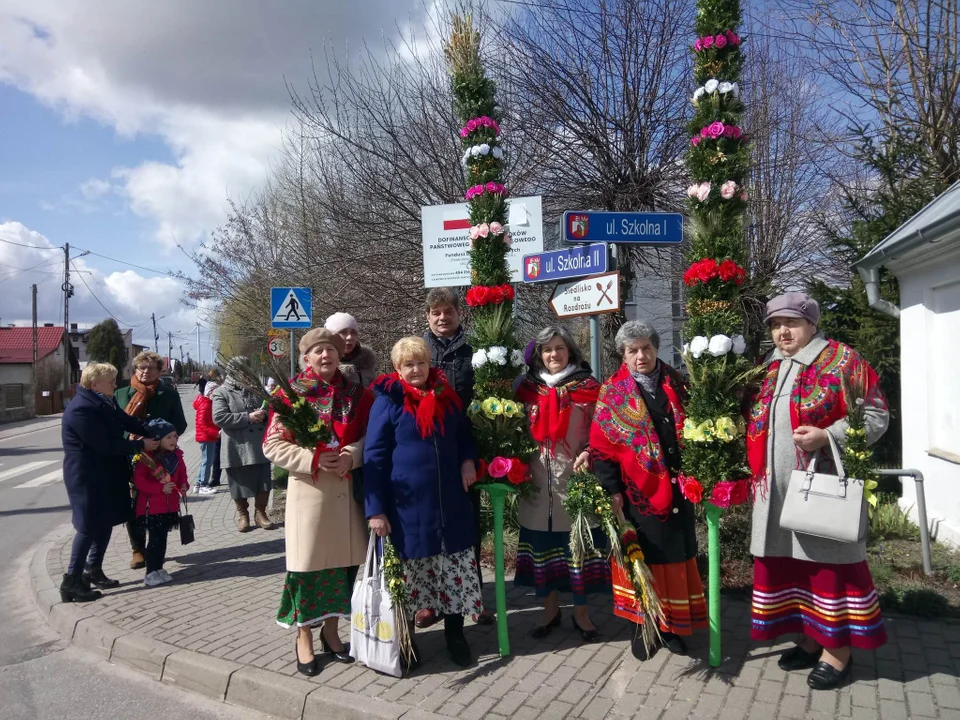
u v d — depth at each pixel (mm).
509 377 3855
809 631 3281
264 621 4570
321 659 3857
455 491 3721
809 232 10727
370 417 3725
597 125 9742
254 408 7273
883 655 3568
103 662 4281
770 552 3289
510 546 5832
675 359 11508
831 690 3215
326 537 3658
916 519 6207
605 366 10523
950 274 5609
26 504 10422
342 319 4859
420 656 3848
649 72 9633
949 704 3047
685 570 3646
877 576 4703
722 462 3342
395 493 3637
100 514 5238
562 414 3881
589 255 4918
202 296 16453
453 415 3832
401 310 11039
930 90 9219
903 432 6633
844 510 2982
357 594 3639
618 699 3248
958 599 4410
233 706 3643
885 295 8016
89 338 62406
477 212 3973
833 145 10570
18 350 48719
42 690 3904
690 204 3609
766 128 10344
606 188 9781
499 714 3146
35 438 24219
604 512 3471
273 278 13930
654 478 3545
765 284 10086
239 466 7211
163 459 5543
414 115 10805
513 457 3748
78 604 5055
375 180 10648
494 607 4641
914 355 6359
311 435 3561
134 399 5965
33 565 6254
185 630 4430
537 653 3824
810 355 3291
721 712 3076
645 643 3533
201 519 8156
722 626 4062
